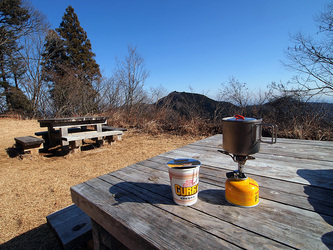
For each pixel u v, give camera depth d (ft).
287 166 4.86
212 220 2.79
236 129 3.02
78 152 15.55
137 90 32.50
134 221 2.88
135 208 3.25
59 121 14.47
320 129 14.73
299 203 3.15
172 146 16.84
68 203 7.88
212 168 5.00
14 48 48.70
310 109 16.85
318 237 2.35
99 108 40.37
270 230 2.52
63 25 64.59
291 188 3.68
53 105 50.47
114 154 14.80
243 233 2.48
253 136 2.98
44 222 6.77
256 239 2.36
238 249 2.21
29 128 27.53
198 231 2.57
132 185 4.21
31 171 11.51
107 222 3.21
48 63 56.18
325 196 3.34
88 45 68.59
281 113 18.19
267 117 18.43
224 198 3.43
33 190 9.00
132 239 2.71
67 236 4.89
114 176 4.79
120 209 3.24
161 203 3.38
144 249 2.53
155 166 5.42
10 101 48.96
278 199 3.30
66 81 47.52
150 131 23.31
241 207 3.10
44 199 8.20
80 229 5.18
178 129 22.98
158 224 2.78
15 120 38.09
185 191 3.20
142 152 15.12
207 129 21.43
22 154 14.39
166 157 6.23
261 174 4.42
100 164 12.57
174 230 2.62
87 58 66.80
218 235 2.47
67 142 14.89
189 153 6.54
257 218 2.79
